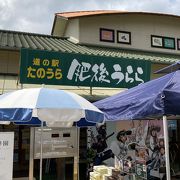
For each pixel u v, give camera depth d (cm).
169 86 611
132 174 780
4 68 1255
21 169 1230
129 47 1672
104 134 1073
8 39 1428
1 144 649
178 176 1105
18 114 615
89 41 1605
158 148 827
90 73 1192
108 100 865
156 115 569
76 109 651
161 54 1717
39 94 661
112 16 1667
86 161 1148
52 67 1141
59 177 946
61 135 825
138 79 1256
